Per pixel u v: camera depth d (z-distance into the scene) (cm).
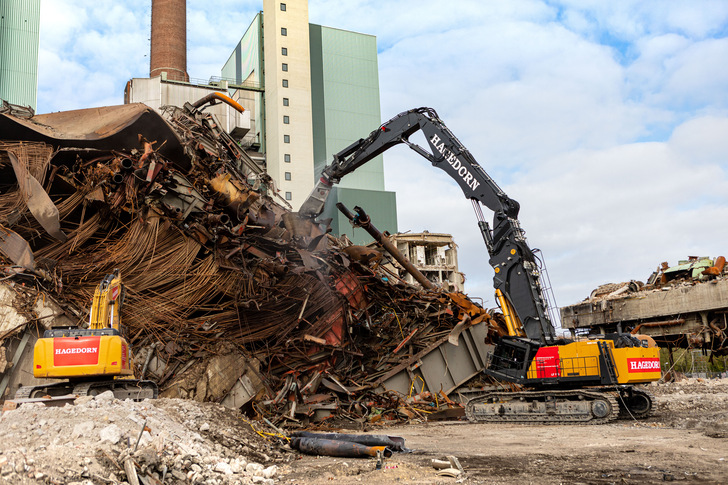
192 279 1912
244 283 2041
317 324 2348
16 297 1562
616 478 888
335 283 2436
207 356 1891
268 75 8350
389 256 3069
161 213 1867
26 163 1750
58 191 1895
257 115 8294
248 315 2117
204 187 2062
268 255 2186
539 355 2073
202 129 2270
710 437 1386
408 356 2633
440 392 2578
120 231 1877
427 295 2792
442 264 6306
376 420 2211
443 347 2648
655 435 1462
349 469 986
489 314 2742
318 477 930
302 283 2267
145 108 1892
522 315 2155
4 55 6078
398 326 2783
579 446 1287
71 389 1290
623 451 1177
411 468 987
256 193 2227
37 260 1689
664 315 4512
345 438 1295
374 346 2727
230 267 1977
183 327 1884
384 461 1078
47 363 1186
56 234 1700
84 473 692
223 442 1101
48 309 1608
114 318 1312
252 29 9031
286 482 891
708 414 1903
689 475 897
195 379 1803
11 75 6075
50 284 1669
